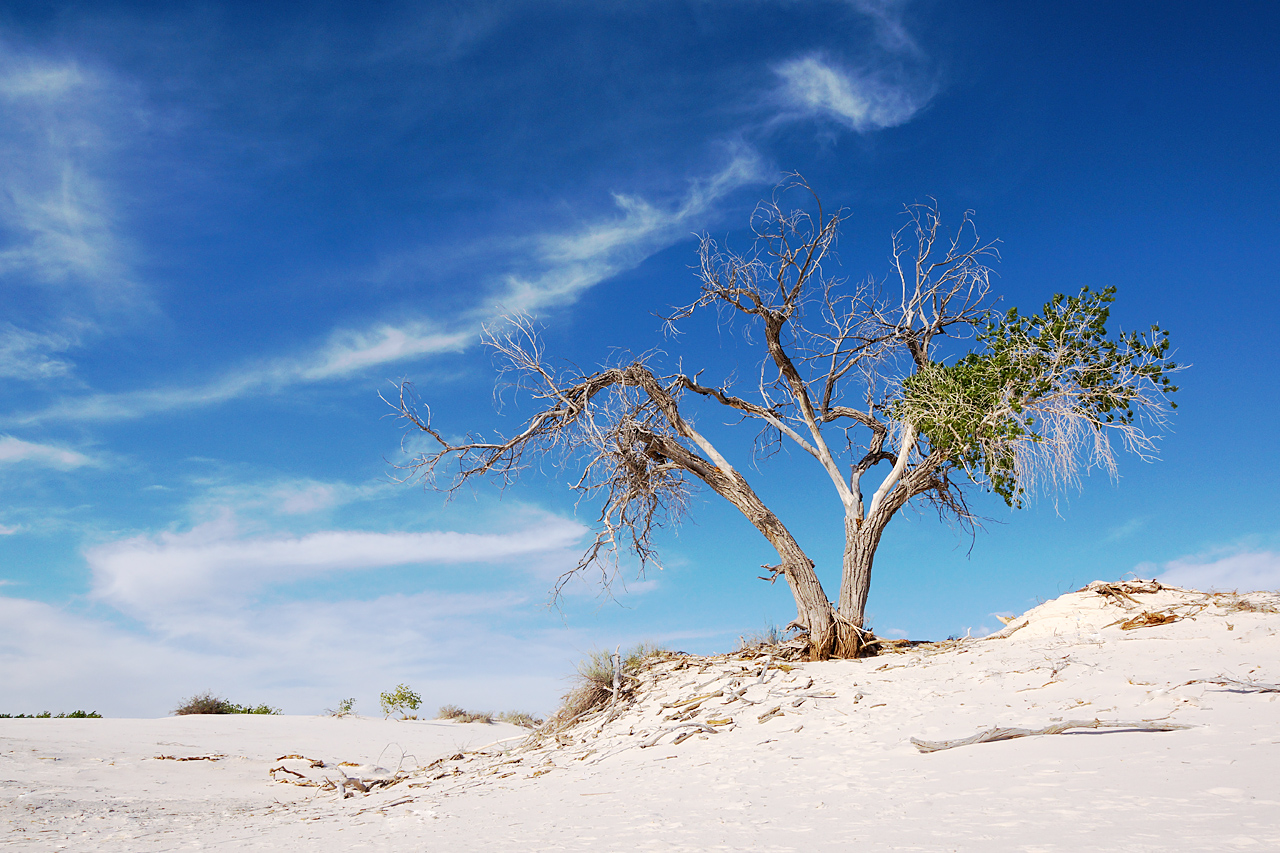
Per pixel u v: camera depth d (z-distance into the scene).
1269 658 8.58
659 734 11.33
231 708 25.27
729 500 15.69
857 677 11.92
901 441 16.48
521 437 15.50
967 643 13.30
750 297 16.62
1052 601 13.32
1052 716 7.62
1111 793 4.60
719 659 15.12
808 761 7.94
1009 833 3.94
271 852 6.21
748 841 4.50
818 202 16.23
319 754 17.33
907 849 3.82
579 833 5.49
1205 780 4.61
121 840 7.79
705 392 17.05
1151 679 8.23
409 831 6.86
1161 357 13.82
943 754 6.93
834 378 17.25
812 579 14.80
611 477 15.32
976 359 15.02
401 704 26.53
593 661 15.65
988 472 14.78
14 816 9.20
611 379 15.70
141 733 18.27
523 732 20.53
